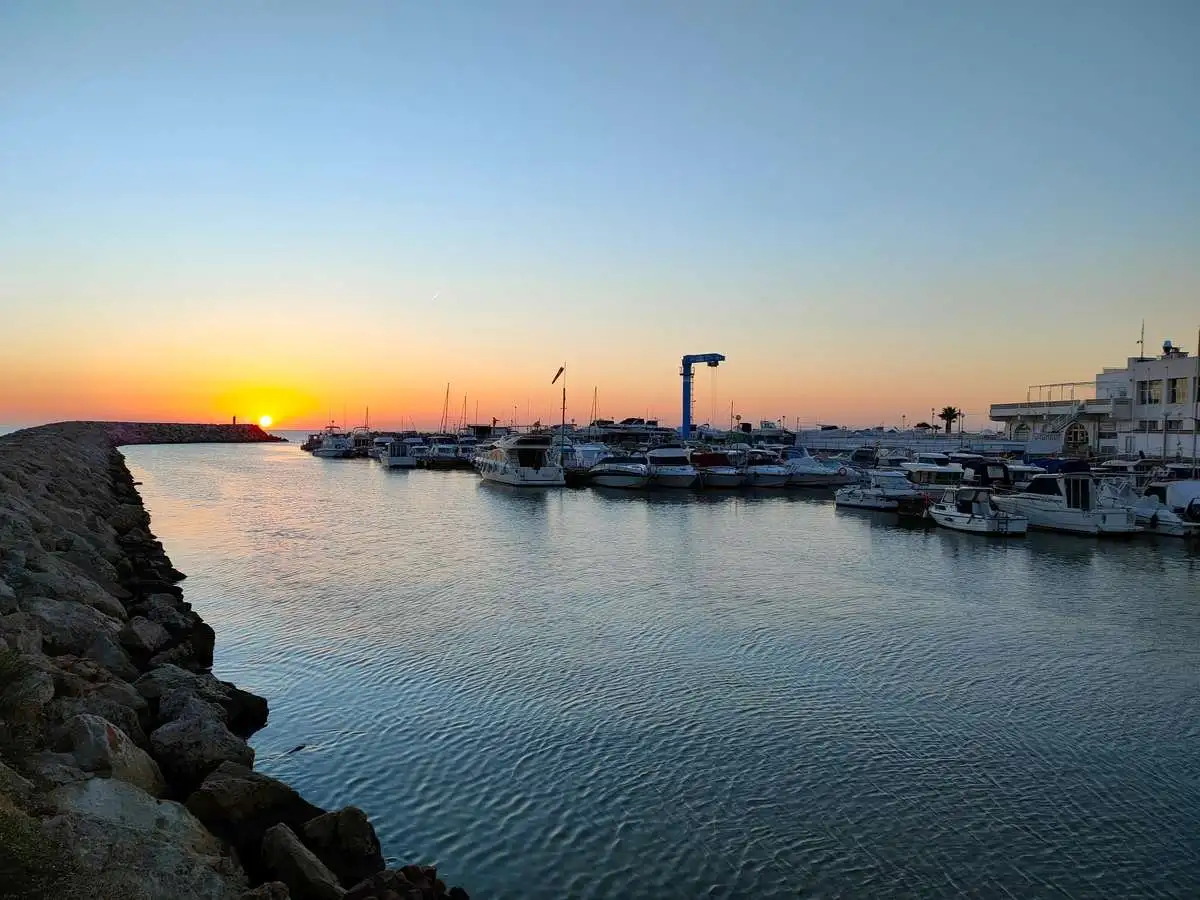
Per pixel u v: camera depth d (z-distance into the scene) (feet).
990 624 79.41
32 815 27.89
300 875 30.66
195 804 34.22
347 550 120.78
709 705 56.08
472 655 66.28
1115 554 126.11
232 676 60.39
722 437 368.07
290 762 46.32
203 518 159.53
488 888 34.91
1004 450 286.25
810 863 37.29
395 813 40.93
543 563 111.34
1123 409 258.78
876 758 48.14
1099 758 48.47
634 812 41.55
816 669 64.28
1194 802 43.24
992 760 48.06
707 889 35.24
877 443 337.11
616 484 240.94
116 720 39.81
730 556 119.75
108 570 80.69
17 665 38.34
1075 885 35.96
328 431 564.71
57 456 192.44
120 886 25.55
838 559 118.42
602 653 67.46
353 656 65.46
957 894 35.24
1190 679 63.10
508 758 47.39
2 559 62.54
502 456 256.52
